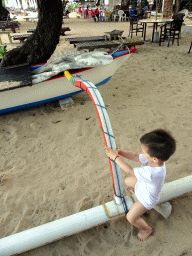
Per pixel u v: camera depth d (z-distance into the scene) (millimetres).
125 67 6535
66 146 3273
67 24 16469
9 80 3814
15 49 4887
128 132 3490
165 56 7340
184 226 2027
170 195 2082
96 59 3928
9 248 1738
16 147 3287
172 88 4930
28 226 2129
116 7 20281
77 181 2627
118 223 2098
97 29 13609
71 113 4145
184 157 2896
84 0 26578
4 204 2385
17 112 4270
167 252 1820
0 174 2791
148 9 20141
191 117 3787
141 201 1733
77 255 1872
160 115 3887
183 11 13188
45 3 4168
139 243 1904
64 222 1850
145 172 1593
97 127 3686
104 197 2385
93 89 1814
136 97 4621
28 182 2660
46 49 4754
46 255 1893
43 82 3887
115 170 1817
